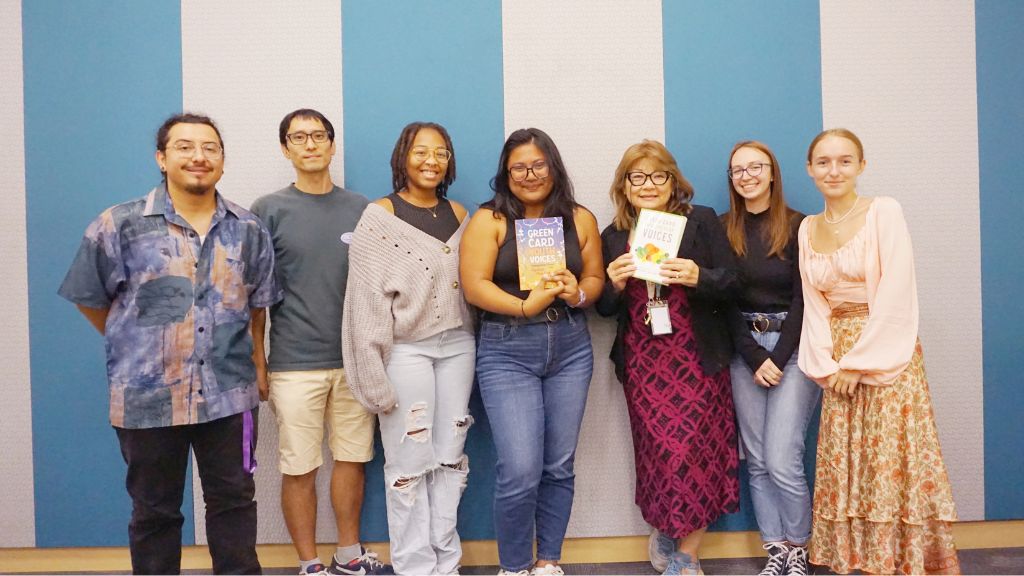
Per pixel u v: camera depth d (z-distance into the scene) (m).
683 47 2.79
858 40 2.81
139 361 2.04
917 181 2.83
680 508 2.36
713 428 2.43
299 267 2.47
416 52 2.76
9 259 2.75
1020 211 2.85
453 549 2.52
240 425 2.21
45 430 2.77
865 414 2.27
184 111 2.74
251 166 2.75
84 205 2.75
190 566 2.78
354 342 2.33
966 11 2.82
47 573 2.79
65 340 2.76
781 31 2.80
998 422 2.87
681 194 2.49
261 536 2.78
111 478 2.78
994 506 2.87
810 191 2.82
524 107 2.77
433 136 2.38
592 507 2.82
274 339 2.50
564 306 2.40
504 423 2.35
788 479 2.43
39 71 2.73
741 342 2.45
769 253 2.47
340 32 2.74
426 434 2.40
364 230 2.35
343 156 2.75
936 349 2.85
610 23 2.78
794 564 2.47
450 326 2.39
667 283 2.34
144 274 2.04
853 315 2.30
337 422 2.55
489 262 2.36
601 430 2.82
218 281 2.12
